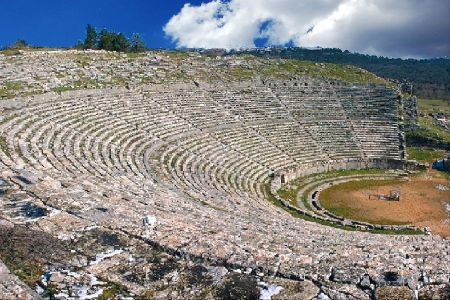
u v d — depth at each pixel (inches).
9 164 979.3
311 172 1893.5
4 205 676.7
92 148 1337.4
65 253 541.0
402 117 2298.2
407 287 507.8
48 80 1839.3
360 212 1502.2
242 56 2886.3
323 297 479.8
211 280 501.0
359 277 528.1
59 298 451.8
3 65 1934.1
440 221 1434.5
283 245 693.3
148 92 1993.1
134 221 664.4
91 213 676.1
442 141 2233.0
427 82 6220.5
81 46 3250.5
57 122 1449.3
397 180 1861.5
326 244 784.3
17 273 491.8
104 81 1996.8
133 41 3378.4
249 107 2164.1
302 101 2316.7
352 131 2172.7
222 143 1814.7
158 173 1311.5
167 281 495.2
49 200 711.1
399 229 1339.8
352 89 2449.6
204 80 2310.5
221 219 888.9
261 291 484.7
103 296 459.2
